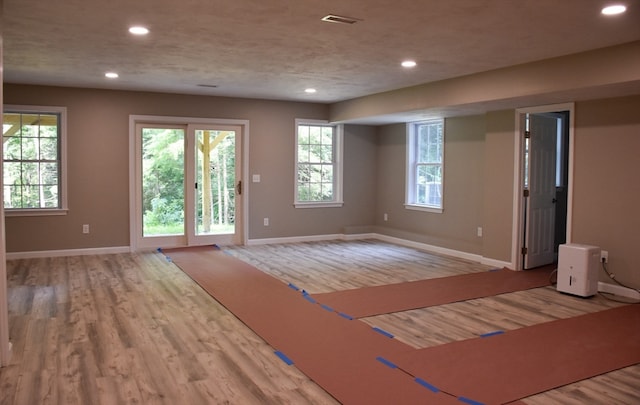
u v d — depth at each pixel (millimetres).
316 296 4914
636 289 4945
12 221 6613
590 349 3564
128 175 7191
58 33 4098
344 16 3590
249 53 4750
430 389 2906
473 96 5602
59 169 6848
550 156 6465
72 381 2994
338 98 7793
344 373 3127
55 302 4641
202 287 5254
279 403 2740
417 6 3342
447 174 7312
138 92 7168
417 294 5016
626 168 4992
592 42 4176
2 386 2914
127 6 3408
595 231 5270
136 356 3391
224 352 3475
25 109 6562
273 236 8234
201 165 7715
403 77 5867
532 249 6246
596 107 5219
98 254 7047
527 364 3287
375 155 8891
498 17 3551
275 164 8172
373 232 8898
